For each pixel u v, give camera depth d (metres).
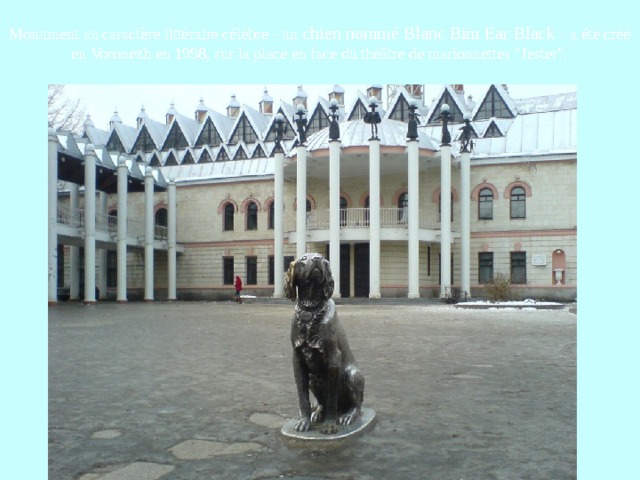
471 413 7.02
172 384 8.95
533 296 41.22
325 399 6.31
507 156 42.09
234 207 50.50
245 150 54.50
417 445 5.77
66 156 36.50
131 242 43.22
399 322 20.98
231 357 11.91
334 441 5.76
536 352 12.43
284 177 46.84
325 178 47.25
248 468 5.13
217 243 50.72
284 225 48.31
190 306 35.66
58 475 4.98
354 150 39.31
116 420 6.79
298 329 5.92
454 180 43.56
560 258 41.22
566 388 8.50
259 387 8.69
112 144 62.78
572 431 6.25
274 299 40.28
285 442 5.86
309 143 43.59
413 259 38.06
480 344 13.92
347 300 37.06
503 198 42.50
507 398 7.84
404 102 52.25
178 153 58.41
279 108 58.91
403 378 9.33
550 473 4.98
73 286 45.59
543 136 43.88
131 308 32.66
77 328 18.94
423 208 44.03
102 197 48.94
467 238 40.00
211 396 8.05
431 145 42.09
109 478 4.91
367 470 5.07
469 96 56.19
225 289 50.16
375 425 6.47
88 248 36.94
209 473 5.02
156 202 52.56
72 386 8.81
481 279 42.72
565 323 20.42
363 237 38.84
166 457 5.45
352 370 6.29
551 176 41.53
